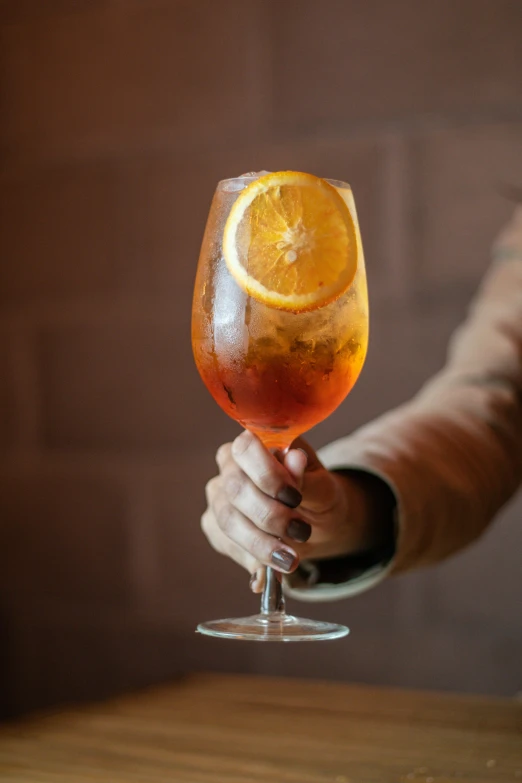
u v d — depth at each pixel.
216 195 0.76
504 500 0.97
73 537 1.76
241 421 0.77
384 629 1.52
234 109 1.62
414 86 1.49
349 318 0.73
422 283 1.49
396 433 0.92
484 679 1.45
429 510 0.88
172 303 1.68
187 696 0.97
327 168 1.55
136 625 1.71
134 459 1.71
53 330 1.79
